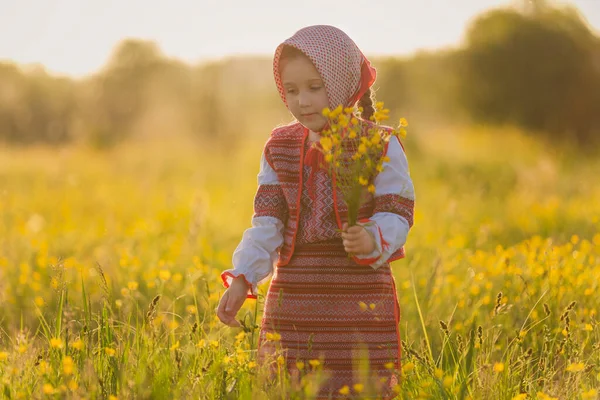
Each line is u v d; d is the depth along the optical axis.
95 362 4.15
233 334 5.38
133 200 14.87
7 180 20.00
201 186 17.03
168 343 4.30
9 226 10.93
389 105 39.38
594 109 36.91
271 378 3.81
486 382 4.00
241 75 41.62
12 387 3.87
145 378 3.75
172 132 39.09
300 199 3.90
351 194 3.59
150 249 8.66
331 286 3.83
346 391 3.63
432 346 5.16
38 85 45.44
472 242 9.47
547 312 4.76
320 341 3.80
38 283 6.96
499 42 38.00
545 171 16.66
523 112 37.50
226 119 38.88
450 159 22.33
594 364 4.30
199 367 4.05
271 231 3.97
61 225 10.83
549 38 37.31
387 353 3.81
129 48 43.12
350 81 3.88
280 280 3.93
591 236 9.56
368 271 3.84
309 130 4.01
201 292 6.32
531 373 4.41
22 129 44.75
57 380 3.88
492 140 28.14
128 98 42.03
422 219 11.18
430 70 39.62
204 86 41.06
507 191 16.81
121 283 6.79
